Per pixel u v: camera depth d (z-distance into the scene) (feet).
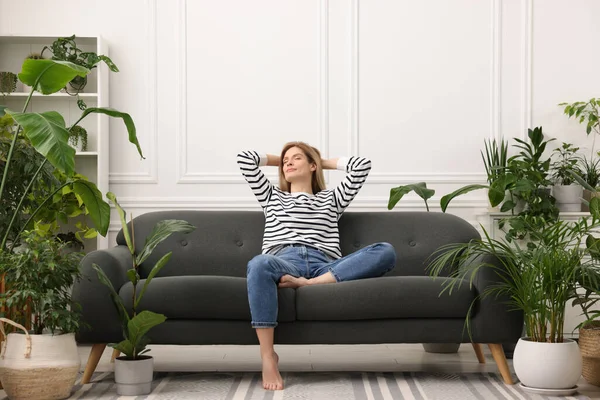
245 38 14.94
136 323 8.55
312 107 14.94
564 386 8.64
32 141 8.33
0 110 9.70
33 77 9.33
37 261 8.69
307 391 8.88
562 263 8.73
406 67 14.98
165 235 9.15
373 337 9.36
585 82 14.97
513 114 14.97
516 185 12.65
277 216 10.92
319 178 11.59
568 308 12.94
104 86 14.35
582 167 14.85
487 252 9.37
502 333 9.29
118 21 14.84
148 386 8.82
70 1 14.82
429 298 9.25
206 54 14.93
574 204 13.91
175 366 10.94
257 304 9.07
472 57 14.98
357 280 9.49
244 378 9.79
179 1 14.90
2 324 8.38
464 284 9.39
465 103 14.97
